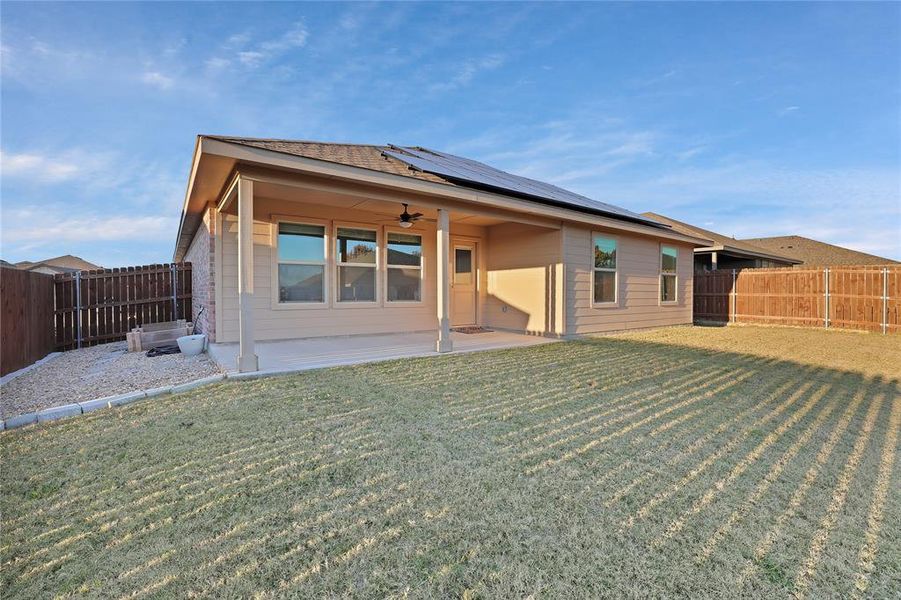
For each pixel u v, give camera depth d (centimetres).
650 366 584
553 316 876
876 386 482
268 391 423
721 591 160
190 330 816
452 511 212
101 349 804
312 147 673
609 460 274
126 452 282
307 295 775
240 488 234
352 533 194
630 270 1032
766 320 1268
